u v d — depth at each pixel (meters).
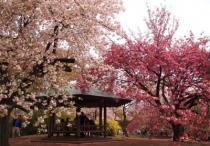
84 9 12.90
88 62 14.01
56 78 13.19
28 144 19.41
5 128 14.65
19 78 12.76
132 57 18.12
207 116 16.66
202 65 17.22
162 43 18.47
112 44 18.52
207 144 18.27
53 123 22.83
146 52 18.06
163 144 18.58
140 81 17.98
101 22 13.81
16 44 12.39
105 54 18.33
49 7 12.74
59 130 22.50
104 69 14.33
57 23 12.96
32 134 29.34
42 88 13.12
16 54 12.38
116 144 19.50
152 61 17.19
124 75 18.34
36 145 18.86
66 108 13.16
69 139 20.95
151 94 17.89
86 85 18.02
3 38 13.02
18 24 13.41
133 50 18.11
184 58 17.12
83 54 13.88
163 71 17.55
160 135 26.97
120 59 18.23
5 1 12.38
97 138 22.50
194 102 17.91
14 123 25.55
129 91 17.38
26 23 13.47
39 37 13.41
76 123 22.05
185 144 17.56
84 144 19.33
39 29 13.48
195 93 16.73
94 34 13.63
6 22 12.98
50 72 12.64
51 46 13.83
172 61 16.81
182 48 18.02
